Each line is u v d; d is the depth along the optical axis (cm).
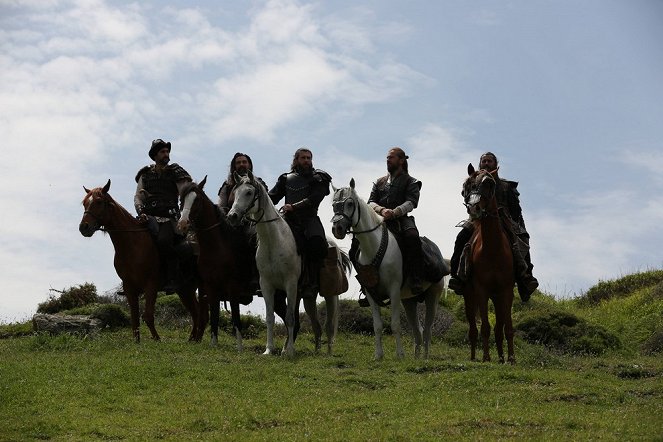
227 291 1565
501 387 1254
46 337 1576
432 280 1534
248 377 1307
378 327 1488
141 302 2152
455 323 2028
